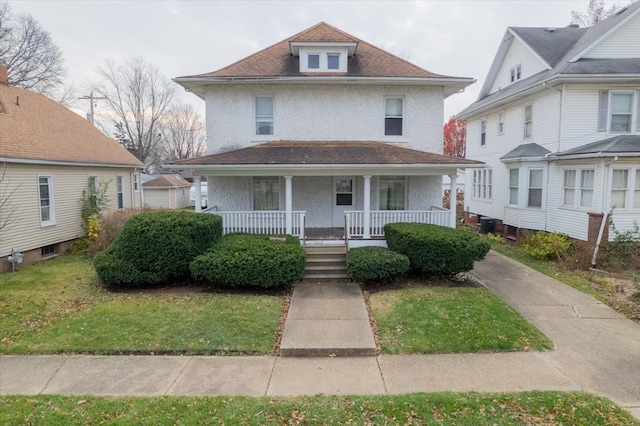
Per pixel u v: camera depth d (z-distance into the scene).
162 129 53.16
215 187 13.41
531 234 14.38
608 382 5.06
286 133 13.42
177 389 4.87
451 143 48.16
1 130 12.50
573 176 13.20
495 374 5.29
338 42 13.03
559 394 4.65
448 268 9.52
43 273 10.96
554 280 10.09
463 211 23.25
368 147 12.91
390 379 5.15
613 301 8.38
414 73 13.26
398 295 8.46
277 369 5.47
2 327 6.75
